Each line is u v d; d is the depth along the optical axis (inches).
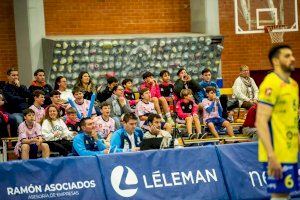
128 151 614.5
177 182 591.8
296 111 437.7
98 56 920.9
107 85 834.8
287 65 429.4
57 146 698.8
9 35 928.9
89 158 575.2
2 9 924.6
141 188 581.0
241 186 609.6
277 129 431.5
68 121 737.0
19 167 556.1
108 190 572.1
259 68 1058.7
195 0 1023.0
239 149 619.8
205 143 784.9
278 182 435.2
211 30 1010.7
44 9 960.9
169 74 904.9
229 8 1040.2
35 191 556.1
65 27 972.6
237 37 1046.4
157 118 670.5
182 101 805.2
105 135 736.3
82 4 981.8
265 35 1059.9
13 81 789.9
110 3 997.8
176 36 964.6
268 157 418.3
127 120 647.1
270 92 425.1
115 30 1001.5
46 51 913.5
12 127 753.6
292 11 1027.9
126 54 935.7
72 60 908.0
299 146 449.7
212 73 981.8
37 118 748.0
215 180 604.1
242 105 878.4
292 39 1065.5
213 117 811.4
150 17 1019.9
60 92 791.7
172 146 657.0
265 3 1021.2
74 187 565.3
